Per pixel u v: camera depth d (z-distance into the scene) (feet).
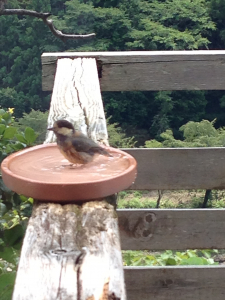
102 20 80.02
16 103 75.46
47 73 10.57
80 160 6.56
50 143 7.32
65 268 3.83
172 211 10.46
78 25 79.82
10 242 8.46
